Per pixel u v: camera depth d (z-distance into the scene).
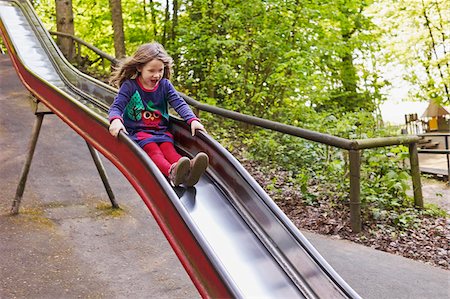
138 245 5.61
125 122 4.16
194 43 12.09
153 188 3.39
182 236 3.00
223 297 2.62
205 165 3.68
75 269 4.93
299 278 3.08
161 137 4.11
